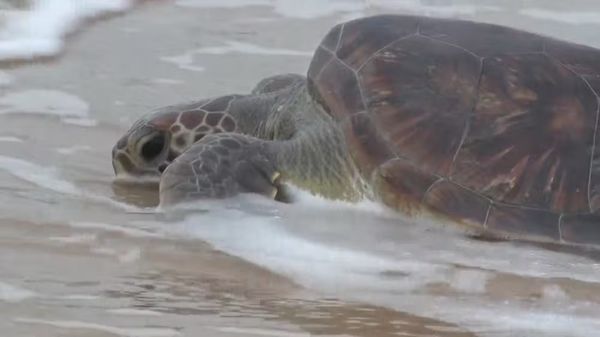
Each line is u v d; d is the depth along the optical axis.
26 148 26.50
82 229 21.17
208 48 36.09
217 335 16.77
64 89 31.45
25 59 34.62
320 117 23.31
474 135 22.23
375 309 17.95
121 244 20.47
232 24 39.12
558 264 20.44
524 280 19.53
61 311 17.36
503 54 23.11
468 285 19.16
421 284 19.11
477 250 20.97
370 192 22.45
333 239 21.00
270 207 22.30
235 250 20.28
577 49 23.50
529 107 22.44
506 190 21.81
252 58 34.78
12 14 39.69
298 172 22.92
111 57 35.03
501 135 22.20
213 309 17.72
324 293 18.53
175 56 35.16
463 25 23.98
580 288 19.27
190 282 18.80
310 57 35.00
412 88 22.78
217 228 21.25
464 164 22.03
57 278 18.70
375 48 23.42
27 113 29.20
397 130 22.42
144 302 17.89
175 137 24.94
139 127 24.94
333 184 22.73
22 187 23.73
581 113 22.41
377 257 20.28
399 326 17.34
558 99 22.52
